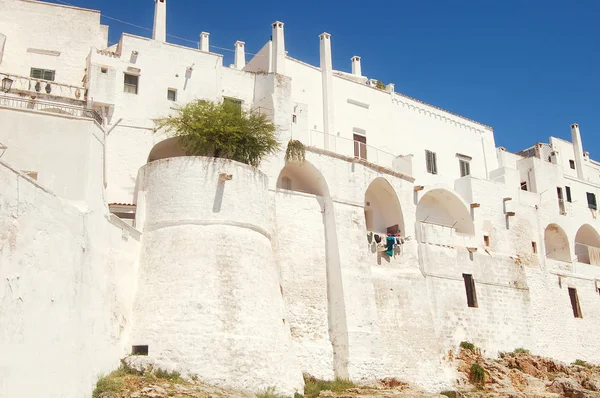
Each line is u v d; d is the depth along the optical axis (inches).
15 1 1178.0
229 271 976.9
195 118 1121.4
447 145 1702.8
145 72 1208.8
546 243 1845.5
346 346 1152.2
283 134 1258.0
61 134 839.7
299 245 1219.2
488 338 1437.0
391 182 1412.4
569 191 1895.9
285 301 1152.2
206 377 877.8
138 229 1010.1
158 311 928.3
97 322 816.3
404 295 1323.8
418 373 1256.8
